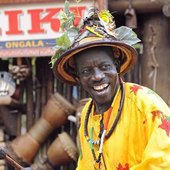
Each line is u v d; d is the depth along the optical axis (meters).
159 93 4.31
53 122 4.26
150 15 4.32
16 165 2.19
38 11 4.08
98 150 2.21
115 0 4.22
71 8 3.96
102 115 2.21
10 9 4.11
